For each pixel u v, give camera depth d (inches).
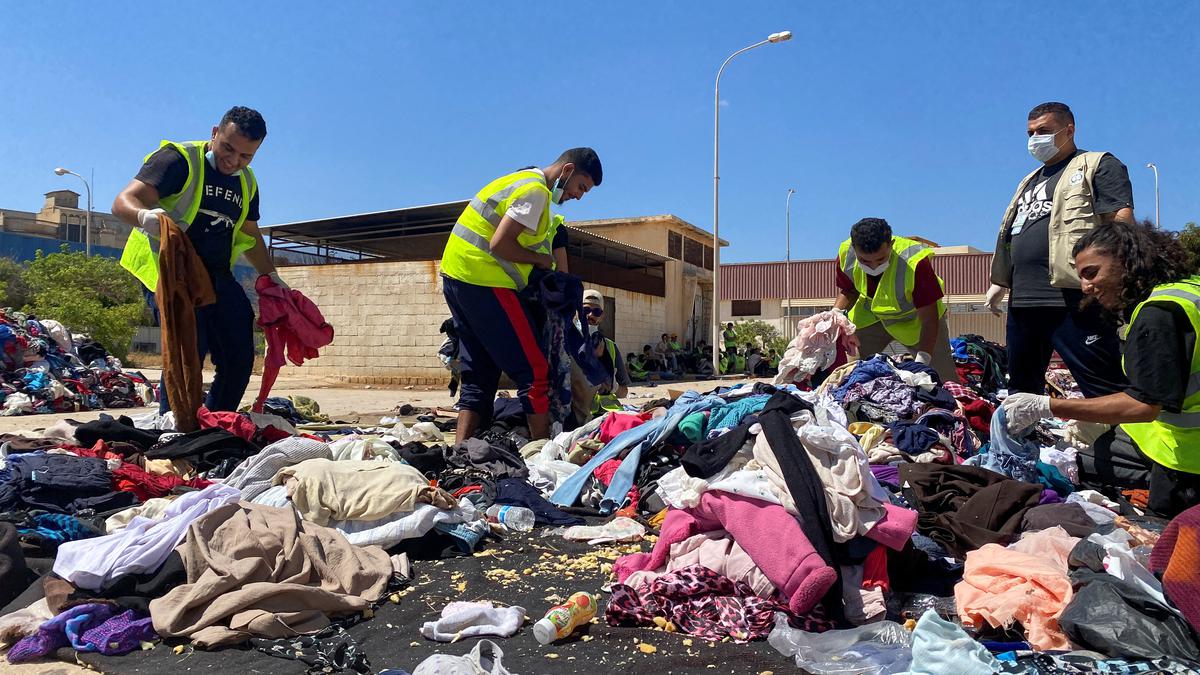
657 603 117.0
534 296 233.3
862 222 271.7
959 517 147.3
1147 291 143.5
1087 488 198.5
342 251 853.8
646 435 198.8
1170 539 101.0
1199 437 153.9
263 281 257.8
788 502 121.2
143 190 221.6
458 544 150.3
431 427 299.6
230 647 106.5
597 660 103.1
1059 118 219.5
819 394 221.3
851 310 296.5
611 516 181.2
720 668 100.9
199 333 241.1
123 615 112.0
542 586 131.1
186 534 126.0
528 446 235.8
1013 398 173.0
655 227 1174.3
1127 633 97.3
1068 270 210.2
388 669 98.9
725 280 1561.3
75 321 987.9
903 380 231.5
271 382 258.5
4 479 158.2
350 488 151.9
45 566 130.3
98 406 439.5
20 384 417.7
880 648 102.7
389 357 703.1
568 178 235.3
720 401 202.1
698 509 132.3
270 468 166.2
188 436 201.6
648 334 1040.8
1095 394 214.1
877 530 121.1
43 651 107.0
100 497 159.0
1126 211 200.7
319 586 122.1
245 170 247.9
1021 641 106.3
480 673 96.8
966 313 1236.5
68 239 2263.8
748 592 119.7
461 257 229.1
